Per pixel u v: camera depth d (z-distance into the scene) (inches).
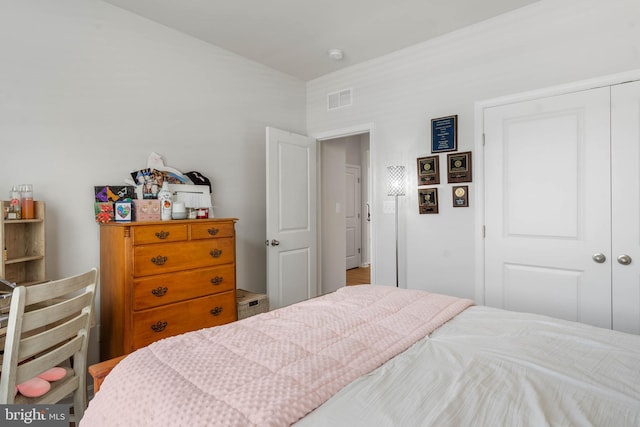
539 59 94.0
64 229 85.5
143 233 81.2
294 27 106.9
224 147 122.0
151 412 32.5
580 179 88.7
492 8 96.6
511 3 94.3
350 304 62.4
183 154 110.3
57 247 84.4
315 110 149.9
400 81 122.3
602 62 85.3
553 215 92.7
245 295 114.7
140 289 80.4
